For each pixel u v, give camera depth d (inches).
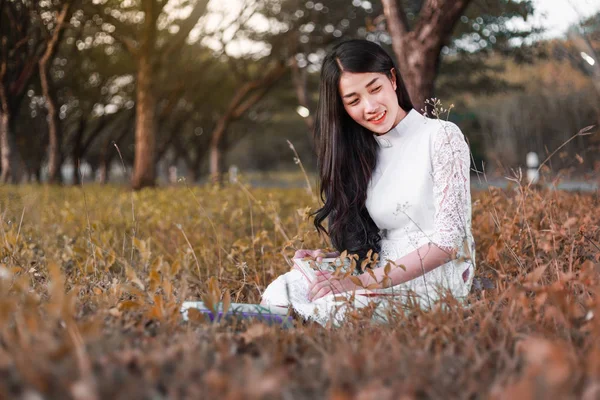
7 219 158.7
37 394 47.6
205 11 586.9
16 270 120.6
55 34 546.3
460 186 100.4
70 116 925.8
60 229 180.2
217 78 978.1
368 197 109.3
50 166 682.8
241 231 182.1
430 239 99.8
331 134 108.4
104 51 759.1
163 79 785.6
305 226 120.4
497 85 580.4
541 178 152.6
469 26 387.9
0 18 524.1
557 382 49.6
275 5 640.4
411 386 55.2
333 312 94.9
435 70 252.5
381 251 111.0
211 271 145.4
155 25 559.5
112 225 197.0
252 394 48.8
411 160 105.2
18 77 580.1
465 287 101.6
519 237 119.0
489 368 66.7
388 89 102.9
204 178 1487.5
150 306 86.5
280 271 133.9
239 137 1256.2
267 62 784.3
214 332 76.5
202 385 54.1
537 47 306.0
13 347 59.5
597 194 147.3
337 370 59.0
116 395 49.6
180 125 1047.0
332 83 105.1
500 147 658.8
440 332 76.1
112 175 1232.2
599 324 68.1
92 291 108.1
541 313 80.1
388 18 258.5
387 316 91.0
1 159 583.5
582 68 257.1
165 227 185.3
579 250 113.0
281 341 77.3
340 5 604.7
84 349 58.8
